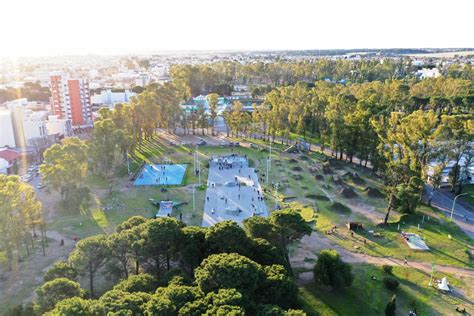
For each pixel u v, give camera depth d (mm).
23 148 177875
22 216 88250
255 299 62781
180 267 78562
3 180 92500
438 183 128875
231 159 168500
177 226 78625
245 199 126438
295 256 92500
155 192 132500
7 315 64750
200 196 128875
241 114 198000
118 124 168750
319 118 190625
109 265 77750
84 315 52656
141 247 73625
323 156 175000
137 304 56312
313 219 112438
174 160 168875
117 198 127062
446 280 81000
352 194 131000
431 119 126250
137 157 172500
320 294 77500
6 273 83750
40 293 61969
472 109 193000
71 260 71625
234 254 68000
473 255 94875
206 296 58531
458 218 117125
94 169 152875
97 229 105062
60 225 107625
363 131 156000
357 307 73938
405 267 88438
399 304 75125
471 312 72938
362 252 94938
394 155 147000
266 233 83000
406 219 113938
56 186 116438
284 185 139625
